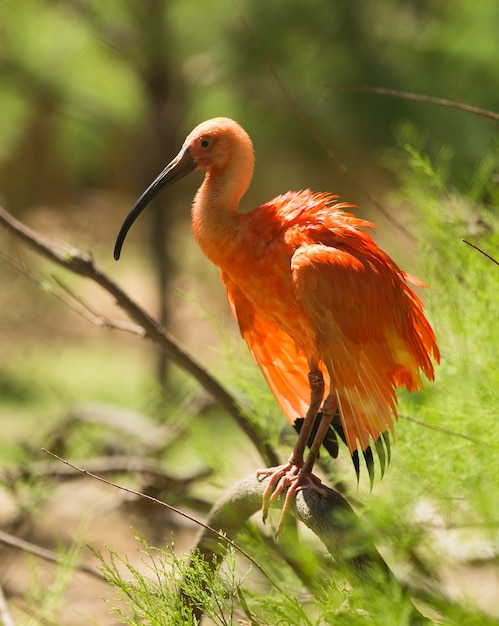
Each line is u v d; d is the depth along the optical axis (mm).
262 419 6691
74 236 22562
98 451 10836
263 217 6156
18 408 18219
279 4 11633
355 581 4336
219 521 5711
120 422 11094
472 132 9672
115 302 6875
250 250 6078
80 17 13805
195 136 6578
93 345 21781
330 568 4766
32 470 9398
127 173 21188
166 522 10227
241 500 5680
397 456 5574
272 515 5703
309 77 11781
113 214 22844
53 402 18359
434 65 10625
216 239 6250
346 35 11359
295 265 5684
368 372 5539
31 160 21469
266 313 6191
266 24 11758
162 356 15562
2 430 16578
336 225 5957
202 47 13469
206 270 17391
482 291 5738
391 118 10984
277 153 13828
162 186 6699
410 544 4559
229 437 10586
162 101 15078
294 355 6371
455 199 6453
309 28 11547
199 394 10164
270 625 4484
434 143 9898
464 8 10031
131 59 14266
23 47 13891
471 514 4770
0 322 22297
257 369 6945
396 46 11125
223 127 6492
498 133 8883
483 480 4375
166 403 10648
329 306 5590
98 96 14805
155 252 17125
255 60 12258
